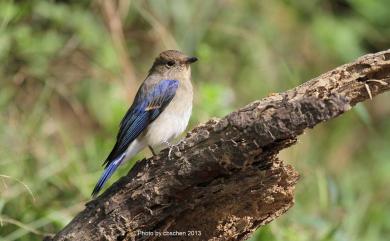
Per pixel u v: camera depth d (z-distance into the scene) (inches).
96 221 330.0
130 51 627.8
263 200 320.8
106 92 585.3
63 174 477.7
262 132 293.4
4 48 536.4
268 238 442.9
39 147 498.6
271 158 307.0
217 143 304.0
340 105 285.3
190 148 312.3
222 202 320.8
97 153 512.7
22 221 434.3
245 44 658.2
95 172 490.6
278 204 326.3
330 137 661.3
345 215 511.5
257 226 336.8
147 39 631.2
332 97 286.7
